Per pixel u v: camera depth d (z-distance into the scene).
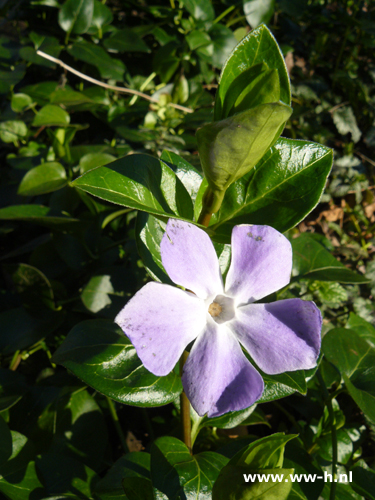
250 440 0.14
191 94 0.26
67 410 0.16
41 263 0.21
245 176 0.10
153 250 0.11
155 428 0.18
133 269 0.19
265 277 0.09
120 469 0.12
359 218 0.28
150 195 0.09
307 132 0.30
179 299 0.08
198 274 0.08
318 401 0.18
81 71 0.27
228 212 0.10
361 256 0.27
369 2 0.35
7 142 0.24
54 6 0.24
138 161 0.09
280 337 0.08
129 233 0.20
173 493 0.10
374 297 0.25
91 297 0.18
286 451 0.13
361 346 0.14
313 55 0.32
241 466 0.09
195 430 0.13
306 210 0.10
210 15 0.25
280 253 0.09
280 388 0.11
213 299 0.09
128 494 0.10
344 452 0.16
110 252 0.21
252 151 0.08
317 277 0.16
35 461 0.13
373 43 0.32
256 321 0.09
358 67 0.33
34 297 0.18
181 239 0.08
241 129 0.07
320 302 0.23
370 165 0.31
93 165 0.20
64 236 0.20
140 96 0.26
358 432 0.18
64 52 0.27
